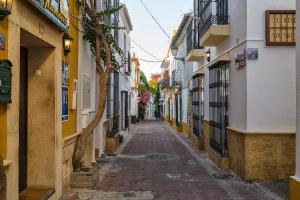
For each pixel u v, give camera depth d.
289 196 8.03
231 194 8.88
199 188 9.51
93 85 12.79
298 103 7.43
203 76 17.77
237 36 11.19
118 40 21.69
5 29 5.25
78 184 9.31
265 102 10.23
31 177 7.78
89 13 11.07
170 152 16.91
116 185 9.77
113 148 16.36
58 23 7.59
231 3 11.98
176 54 32.97
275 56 10.22
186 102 26.22
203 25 14.12
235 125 11.44
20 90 7.64
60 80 8.13
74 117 9.77
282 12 10.11
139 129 33.69
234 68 11.58
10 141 5.40
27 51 7.83
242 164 10.54
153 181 10.34
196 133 19.17
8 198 5.34
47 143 7.78
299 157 7.41
